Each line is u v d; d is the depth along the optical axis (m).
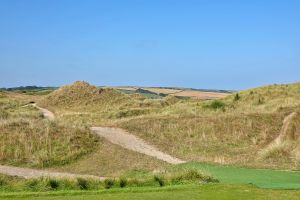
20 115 52.84
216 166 28.36
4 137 32.56
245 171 25.94
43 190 18.97
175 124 42.91
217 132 40.75
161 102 76.88
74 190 18.80
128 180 20.36
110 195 17.56
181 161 31.77
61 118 56.34
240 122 42.44
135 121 44.69
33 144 31.97
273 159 31.39
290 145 33.50
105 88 82.44
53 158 30.28
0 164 29.02
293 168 27.56
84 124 42.72
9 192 18.36
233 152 35.84
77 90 81.75
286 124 40.84
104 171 28.16
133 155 32.47
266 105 52.16
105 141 35.84
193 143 38.53
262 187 19.75
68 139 33.66
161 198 16.84
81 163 30.19
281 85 62.94
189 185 19.88
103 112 64.25
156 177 21.09
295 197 17.38
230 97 61.88
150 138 39.50
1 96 94.38
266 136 39.69
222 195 17.59
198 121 43.34
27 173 26.02
